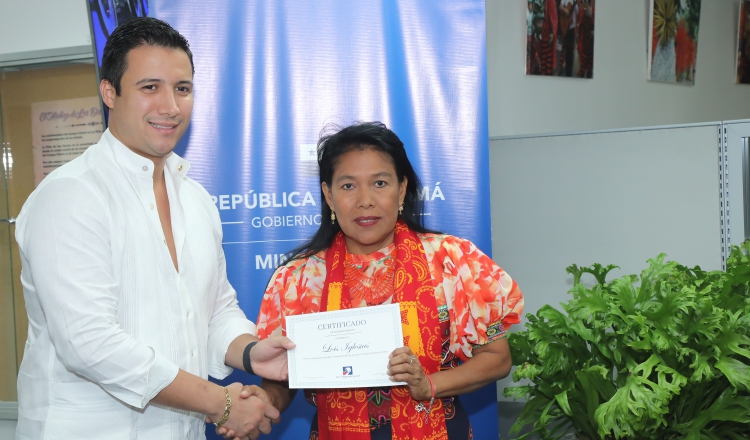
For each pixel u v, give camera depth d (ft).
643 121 15.08
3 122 10.34
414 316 5.10
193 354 5.18
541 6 12.54
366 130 5.24
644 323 4.98
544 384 5.54
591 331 5.24
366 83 7.41
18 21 10.16
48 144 10.29
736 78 17.81
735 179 8.16
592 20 13.53
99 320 4.53
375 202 5.09
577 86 13.56
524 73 12.53
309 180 7.50
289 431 7.54
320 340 4.98
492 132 11.89
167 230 5.30
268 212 7.52
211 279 5.59
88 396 4.77
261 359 5.30
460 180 7.42
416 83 7.39
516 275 9.14
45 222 4.59
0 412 10.40
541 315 5.65
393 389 5.05
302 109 7.45
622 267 8.70
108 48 4.91
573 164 8.86
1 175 10.39
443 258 5.34
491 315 5.23
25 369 4.95
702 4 16.35
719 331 5.04
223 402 4.92
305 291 5.44
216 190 7.47
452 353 5.34
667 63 15.40
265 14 7.41
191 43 7.41
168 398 4.74
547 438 5.80
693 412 5.24
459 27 7.38
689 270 6.20
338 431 5.12
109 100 5.00
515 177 9.11
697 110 16.63
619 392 4.80
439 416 5.13
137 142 4.93
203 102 7.43
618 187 8.68
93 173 4.87
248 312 7.56
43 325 4.87
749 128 8.03
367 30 7.39
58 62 10.07
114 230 4.81
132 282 4.87
